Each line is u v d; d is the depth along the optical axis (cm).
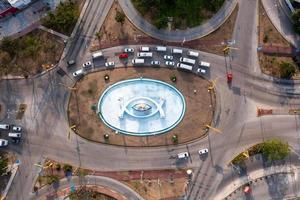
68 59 8012
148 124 8106
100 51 8006
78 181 8056
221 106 8100
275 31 8125
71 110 8044
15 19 7994
